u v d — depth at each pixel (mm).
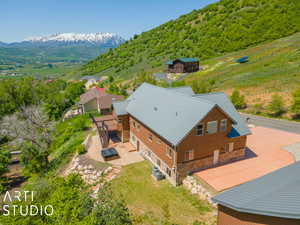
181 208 17141
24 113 44000
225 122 21578
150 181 21188
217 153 22250
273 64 62375
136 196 18859
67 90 79375
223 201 10633
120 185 20547
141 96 31000
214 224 15172
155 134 23078
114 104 30938
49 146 37688
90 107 52344
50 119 57844
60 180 16000
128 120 30422
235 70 68438
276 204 8102
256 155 25031
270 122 36719
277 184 10430
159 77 83062
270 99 44125
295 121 36250
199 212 16562
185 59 85438
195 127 19812
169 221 15742
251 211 8531
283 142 28516
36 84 76000
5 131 39125
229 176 20484
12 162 41031
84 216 12117
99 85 89688
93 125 39594
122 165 24359
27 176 31469
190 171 21047
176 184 20266
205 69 80750
